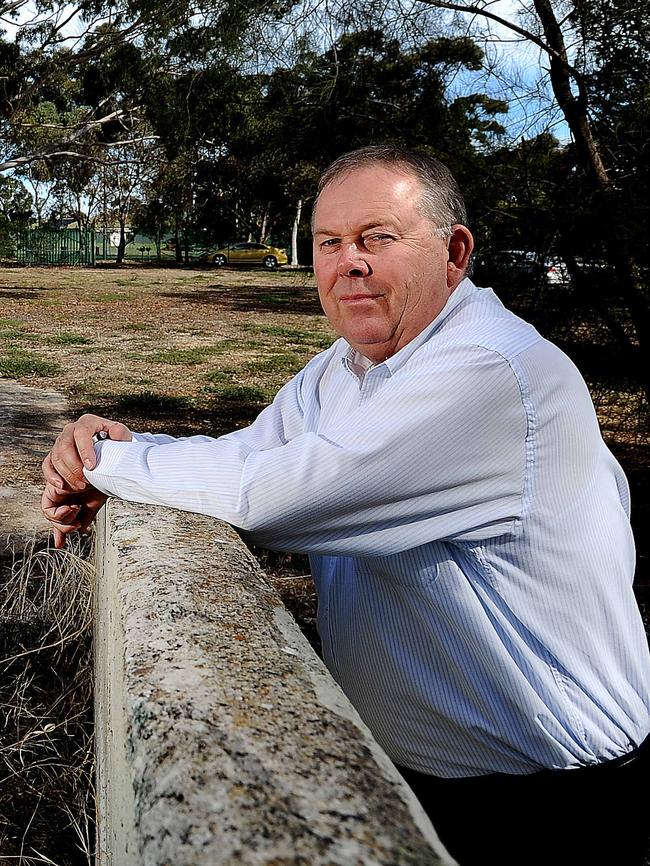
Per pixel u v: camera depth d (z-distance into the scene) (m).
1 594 3.72
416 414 1.45
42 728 2.74
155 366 12.77
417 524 1.51
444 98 5.72
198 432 8.52
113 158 27.86
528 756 1.58
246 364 13.21
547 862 1.61
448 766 1.68
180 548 1.46
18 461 6.75
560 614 1.54
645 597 4.52
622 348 5.48
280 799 0.80
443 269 1.71
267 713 0.96
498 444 1.47
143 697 1.00
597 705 1.56
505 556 1.53
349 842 0.74
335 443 1.49
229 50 6.42
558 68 5.40
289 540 1.58
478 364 1.46
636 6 5.07
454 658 1.61
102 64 21.36
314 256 1.80
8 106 24.88
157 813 0.80
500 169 5.59
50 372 11.65
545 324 5.53
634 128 5.21
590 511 1.55
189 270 44.72
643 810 1.61
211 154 7.61
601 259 5.27
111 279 35.44
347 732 0.94
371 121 6.09
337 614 1.79
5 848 2.27
